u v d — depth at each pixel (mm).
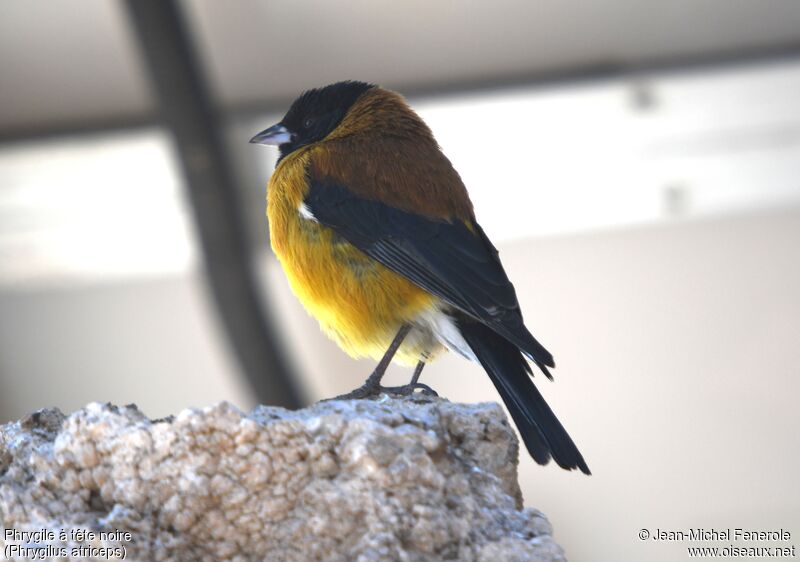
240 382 15172
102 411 5344
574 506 14914
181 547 5176
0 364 16203
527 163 15258
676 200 15602
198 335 16375
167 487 5211
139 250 16031
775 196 15539
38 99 14688
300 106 9297
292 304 16078
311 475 5242
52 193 15266
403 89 14969
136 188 15453
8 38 14078
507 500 5648
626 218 15750
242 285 13906
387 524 5199
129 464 5242
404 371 15844
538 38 14414
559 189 15508
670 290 15711
